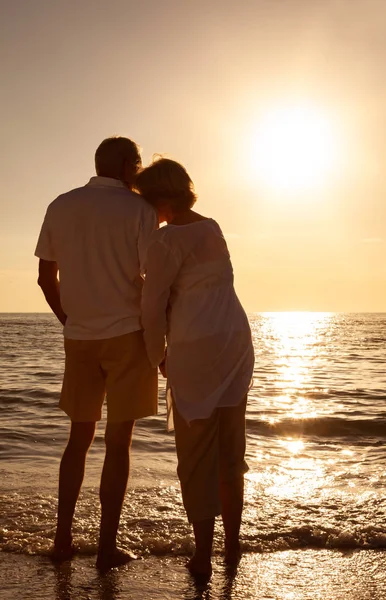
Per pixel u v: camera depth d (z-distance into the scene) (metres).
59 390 10.80
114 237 2.69
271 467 4.61
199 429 2.58
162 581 2.42
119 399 2.70
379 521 3.12
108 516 2.61
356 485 3.96
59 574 2.48
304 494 3.68
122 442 2.70
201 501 2.54
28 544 2.79
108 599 2.24
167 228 2.59
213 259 2.62
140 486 3.85
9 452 5.20
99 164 2.83
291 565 2.59
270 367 18.70
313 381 14.13
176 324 2.61
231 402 2.64
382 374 16.14
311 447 5.82
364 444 6.09
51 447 5.47
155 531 2.97
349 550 2.77
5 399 9.57
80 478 2.75
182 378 2.60
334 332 61.47
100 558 2.57
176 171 2.71
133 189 2.91
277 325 92.19
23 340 35.84
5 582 2.39
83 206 2.71
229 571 2.53
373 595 2.27
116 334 2.69
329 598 2.25
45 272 2.82
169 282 2.57
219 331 2.60
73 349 2.75
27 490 3.73
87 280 2.70
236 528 2.67
